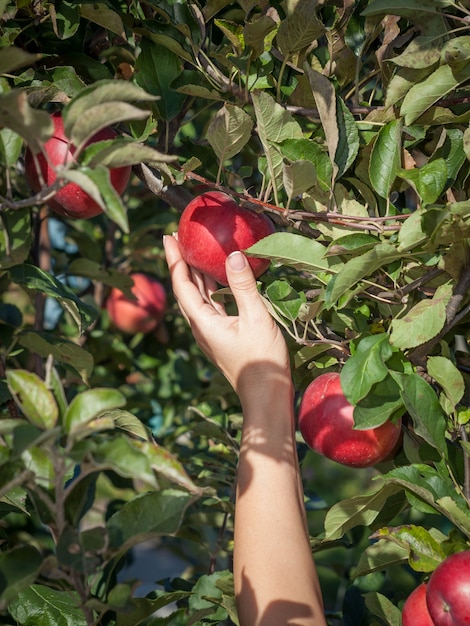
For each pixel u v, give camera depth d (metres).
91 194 0.97
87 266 2.11
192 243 1.49
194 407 2.08
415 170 1.43
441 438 1.35
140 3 1.62
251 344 1.41
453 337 1.64
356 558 2.44
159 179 1.65
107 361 2.91
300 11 1.45
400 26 1.67
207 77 1.57
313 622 1.21
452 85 1.42
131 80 1.83
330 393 1.55
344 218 1.46
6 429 0.99
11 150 1.16
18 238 1.46
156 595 1.52
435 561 1.34
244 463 1.33
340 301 1.43
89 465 0.99
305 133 1.69
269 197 1.73
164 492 1.11
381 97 1.88
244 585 1.24
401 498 1.57
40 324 2.24
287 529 1.27
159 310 2.95
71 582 1.08
